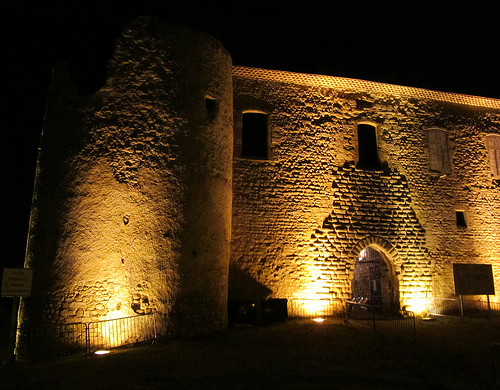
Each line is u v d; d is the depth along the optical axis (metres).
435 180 11.99
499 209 12.39
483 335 8.58
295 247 10.48
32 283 7.38
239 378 5.12
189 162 8.28
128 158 7.71
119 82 8.00
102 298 7.18
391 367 5.98
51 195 7.70
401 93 12.24
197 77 8.78
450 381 5.51
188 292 7.82
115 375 5.18
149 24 8.43
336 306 10.45
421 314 10.95
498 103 13.09
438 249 11.56
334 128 11.41
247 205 10.36
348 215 11.03
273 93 11.16
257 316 9.45
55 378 5.18
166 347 6.78
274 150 10.83
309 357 6.29
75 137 7.78
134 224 7.51
